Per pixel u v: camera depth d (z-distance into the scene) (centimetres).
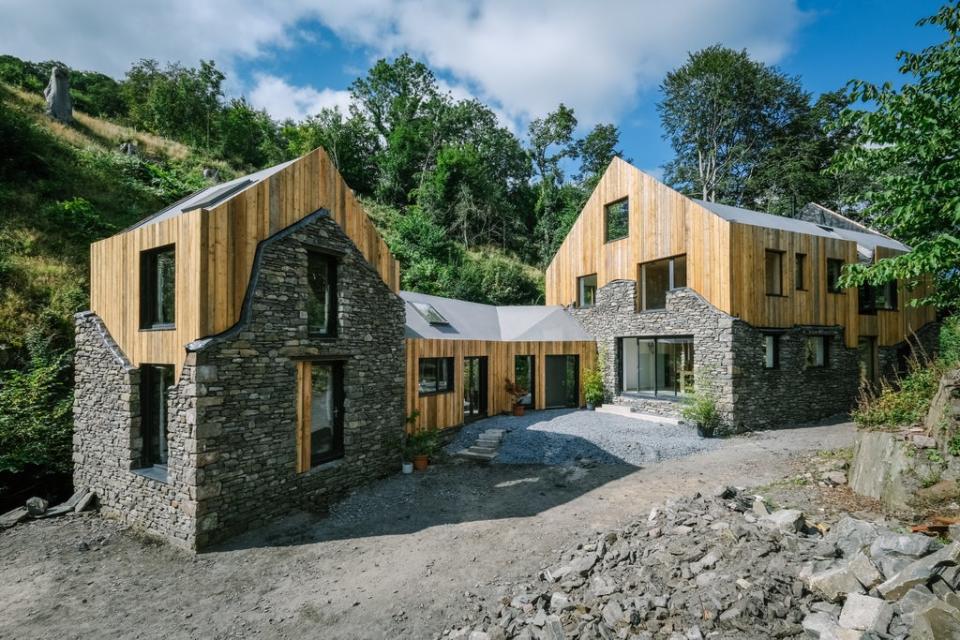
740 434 1309
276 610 563
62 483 1045
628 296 1673
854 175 2744
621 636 408
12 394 1022
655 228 1580
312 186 928
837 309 1549
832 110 3069
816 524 599
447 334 1502
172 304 830
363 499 940
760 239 1384
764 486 820
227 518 756
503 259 3656
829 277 1551
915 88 737
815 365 1514
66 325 1264
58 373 1135
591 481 985
